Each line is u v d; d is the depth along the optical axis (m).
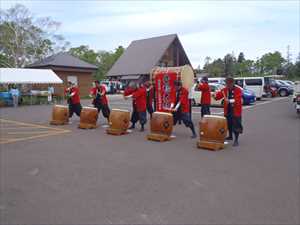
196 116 16.22
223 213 4.37
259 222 4.09
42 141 9.73
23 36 38.28
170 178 5.94
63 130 11.96
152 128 9.89
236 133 8.74
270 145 8.78
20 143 9.43
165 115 9.63
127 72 38.09
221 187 5.42
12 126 13.15
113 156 7.71
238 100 8.70
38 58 39.44
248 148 8.44
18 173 6.37
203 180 5.80
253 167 6.62
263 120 14.20
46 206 4.69
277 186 5.44
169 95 13.15
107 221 4.16
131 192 5.23
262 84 27.59
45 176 6.15
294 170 6.36
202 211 4.44
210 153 7.94
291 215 4.29
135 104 11.68
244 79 28.11
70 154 7.95
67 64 34.16
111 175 6.17
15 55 38.16
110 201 4.85
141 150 8.36
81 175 6.19
